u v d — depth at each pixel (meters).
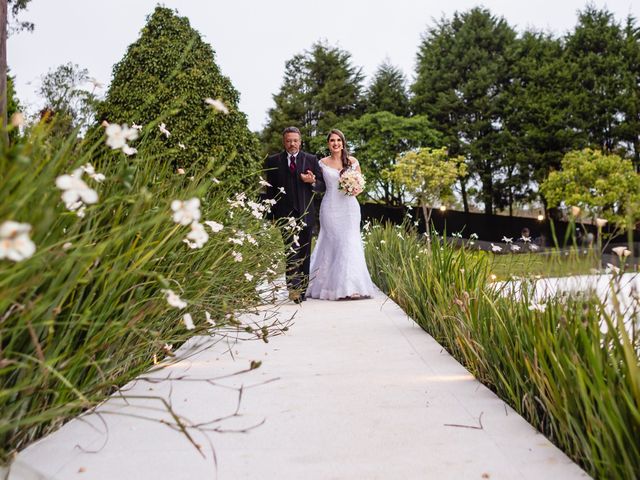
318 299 5.50
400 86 32.59
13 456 1.50
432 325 3.49
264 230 4.45
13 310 1.44
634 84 26.64
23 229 0.87
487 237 24.42
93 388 1.77
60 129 1.93
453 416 1.95
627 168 20.72
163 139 9.40
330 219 5.49
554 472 1.47
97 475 1.47
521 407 1.98
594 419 1.42
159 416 1.96
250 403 2.13
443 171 25.28
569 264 1.78
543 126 27.53
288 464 1.55
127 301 2.03
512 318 2.42
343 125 31.17
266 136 34.81
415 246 5.89
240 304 3.61
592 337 1.65
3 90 3.42
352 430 1.83
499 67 29.20
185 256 2.75
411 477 1.46
